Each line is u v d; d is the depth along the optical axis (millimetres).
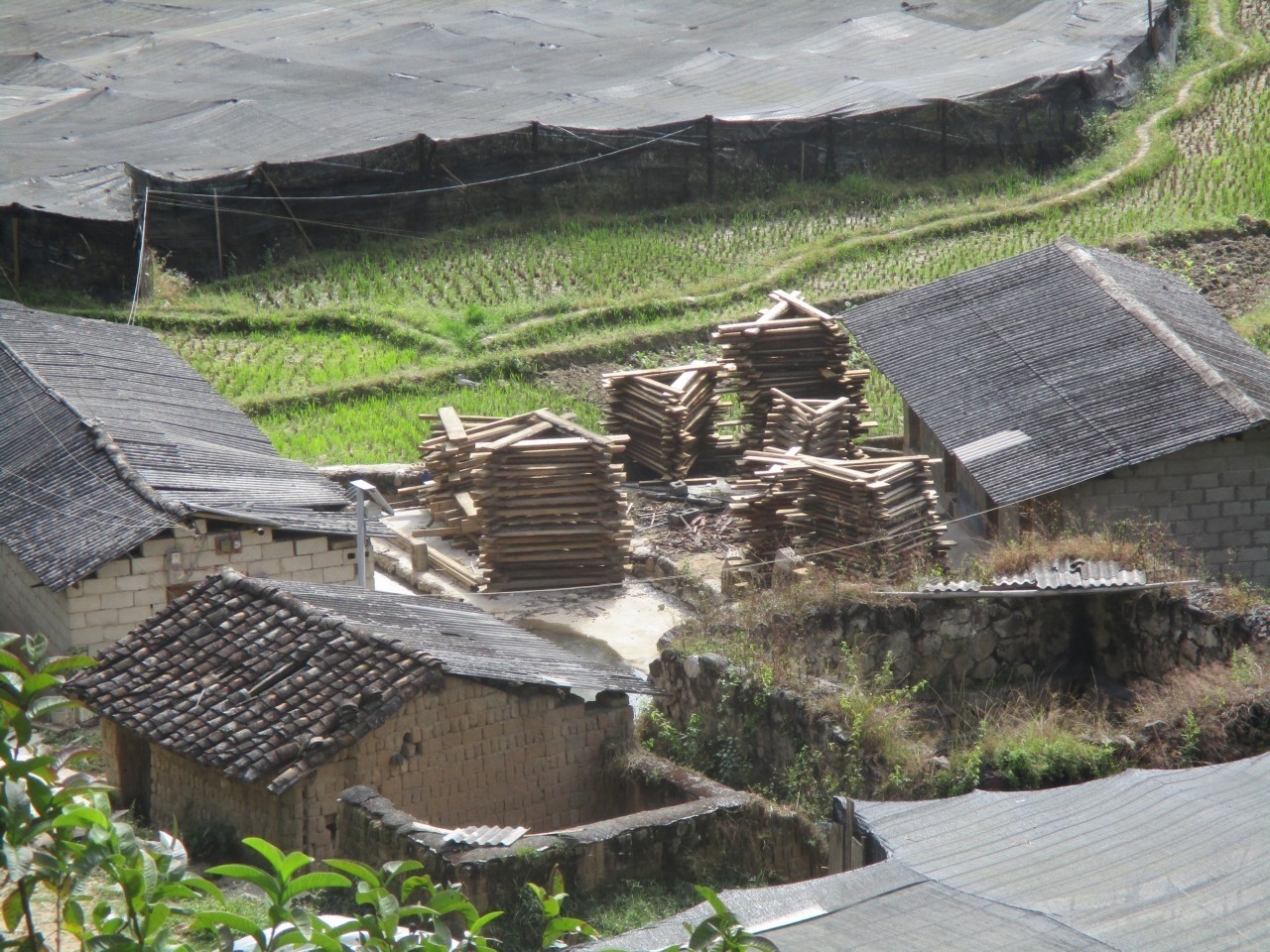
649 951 20656
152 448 51812
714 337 61969
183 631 38406
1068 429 50438
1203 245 84125
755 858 31797
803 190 94562
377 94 104000
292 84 107250
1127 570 41250
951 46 109938
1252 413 47938
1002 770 32375
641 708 42875
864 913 21391
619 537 55312
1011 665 42125
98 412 53938
